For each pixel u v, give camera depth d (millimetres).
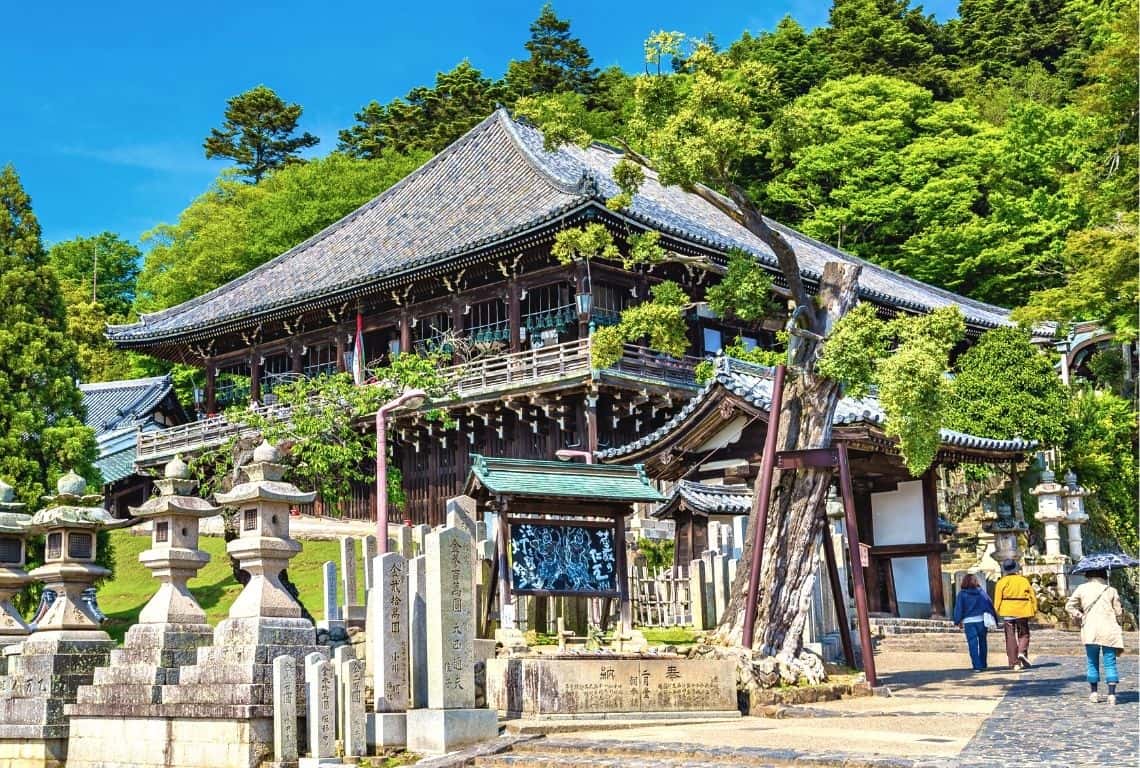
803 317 19531
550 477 18859
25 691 17109
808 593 18656
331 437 40125
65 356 33312
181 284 69875
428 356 46281
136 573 41000
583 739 13852
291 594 17484
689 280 44344
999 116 73562
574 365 40000
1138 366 50281
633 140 20125
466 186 51750
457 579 14680
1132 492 42531
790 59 78500
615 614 21156
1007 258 61312
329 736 14242
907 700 17078
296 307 49438
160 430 53375
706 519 24594
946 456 29078
